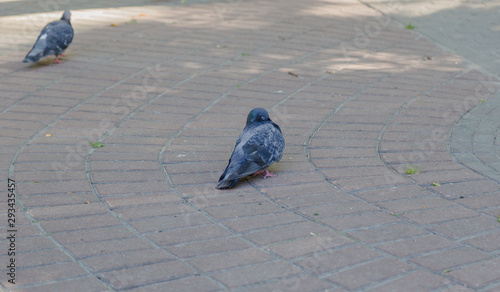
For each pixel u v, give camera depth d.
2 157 5.14
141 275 3.40
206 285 3.30
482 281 3.30
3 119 6.04
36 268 3.48
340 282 3.31
